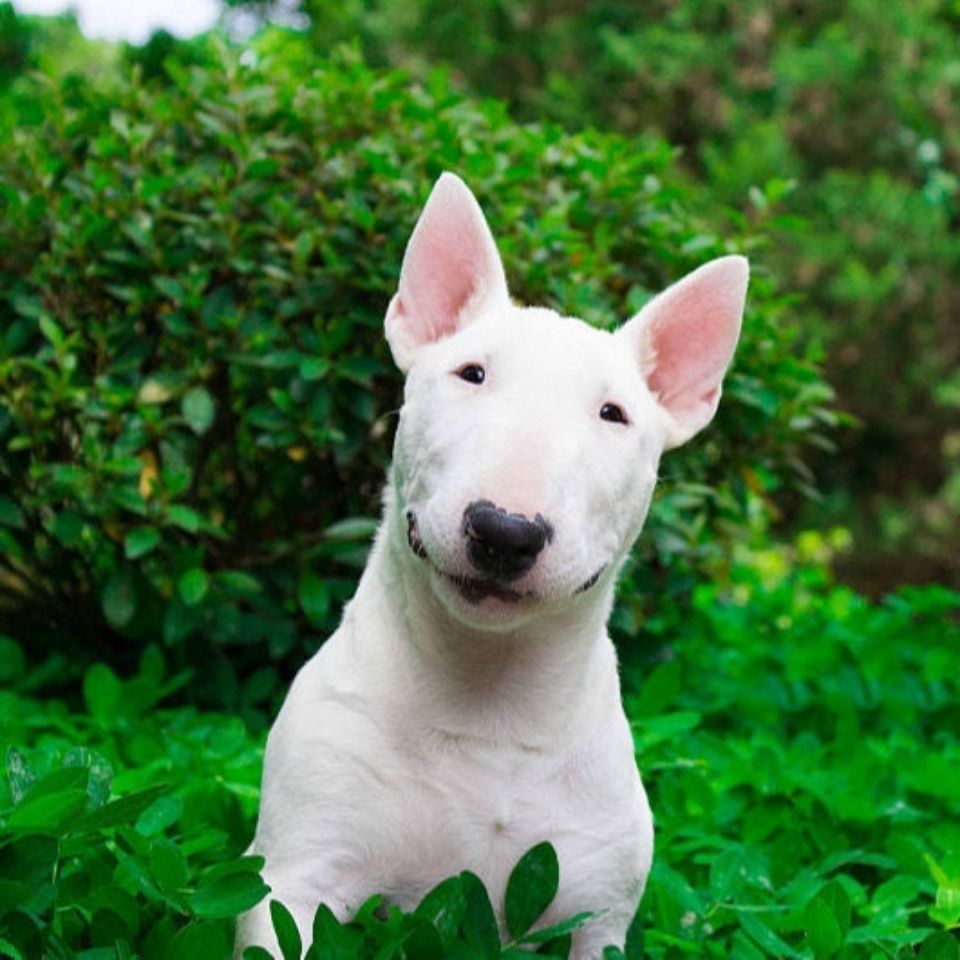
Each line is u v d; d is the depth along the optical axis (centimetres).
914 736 567
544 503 257
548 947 289
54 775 270
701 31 1442
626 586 540
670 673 509
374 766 281
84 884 295
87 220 494
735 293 326
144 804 272
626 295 551
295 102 544
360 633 293
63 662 520
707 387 327
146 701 481
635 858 296
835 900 330
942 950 305
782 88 1412
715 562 635
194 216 507
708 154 1348
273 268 486
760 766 465
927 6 1449
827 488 1418
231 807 379
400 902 288
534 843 287
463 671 282
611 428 284
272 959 256
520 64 1443
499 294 321
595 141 589
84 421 502
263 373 514
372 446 524
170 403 516
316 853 279
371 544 514
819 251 1329
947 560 1338
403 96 541
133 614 513
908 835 429
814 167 1418
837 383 1358
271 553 527
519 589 258
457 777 283
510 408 273
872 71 1397
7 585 561
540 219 527
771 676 582
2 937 251
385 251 498
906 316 1348
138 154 526
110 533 497
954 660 607
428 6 1442
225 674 516
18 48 1374
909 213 1345
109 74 615
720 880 371
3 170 526
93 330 499
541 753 288
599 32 1435
